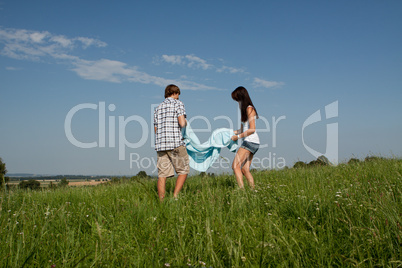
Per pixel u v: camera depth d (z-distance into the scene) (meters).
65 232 3.15
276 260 2.50
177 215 3.55
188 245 2.70
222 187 6.00
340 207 3.53
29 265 2.54
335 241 2.77
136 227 3.38
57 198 5.64
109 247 2.66
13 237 3.07
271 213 3.76
